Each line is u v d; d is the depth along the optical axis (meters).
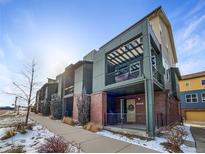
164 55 12.31
